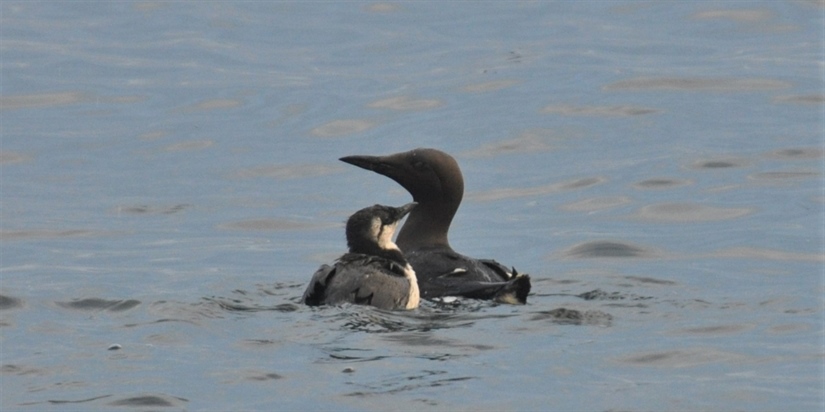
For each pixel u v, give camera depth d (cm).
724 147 2020
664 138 2086
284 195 1878
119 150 2109
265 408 970
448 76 2498
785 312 1248
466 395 991
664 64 2533
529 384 1020
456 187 1384
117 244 1638
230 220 1764
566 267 1509
